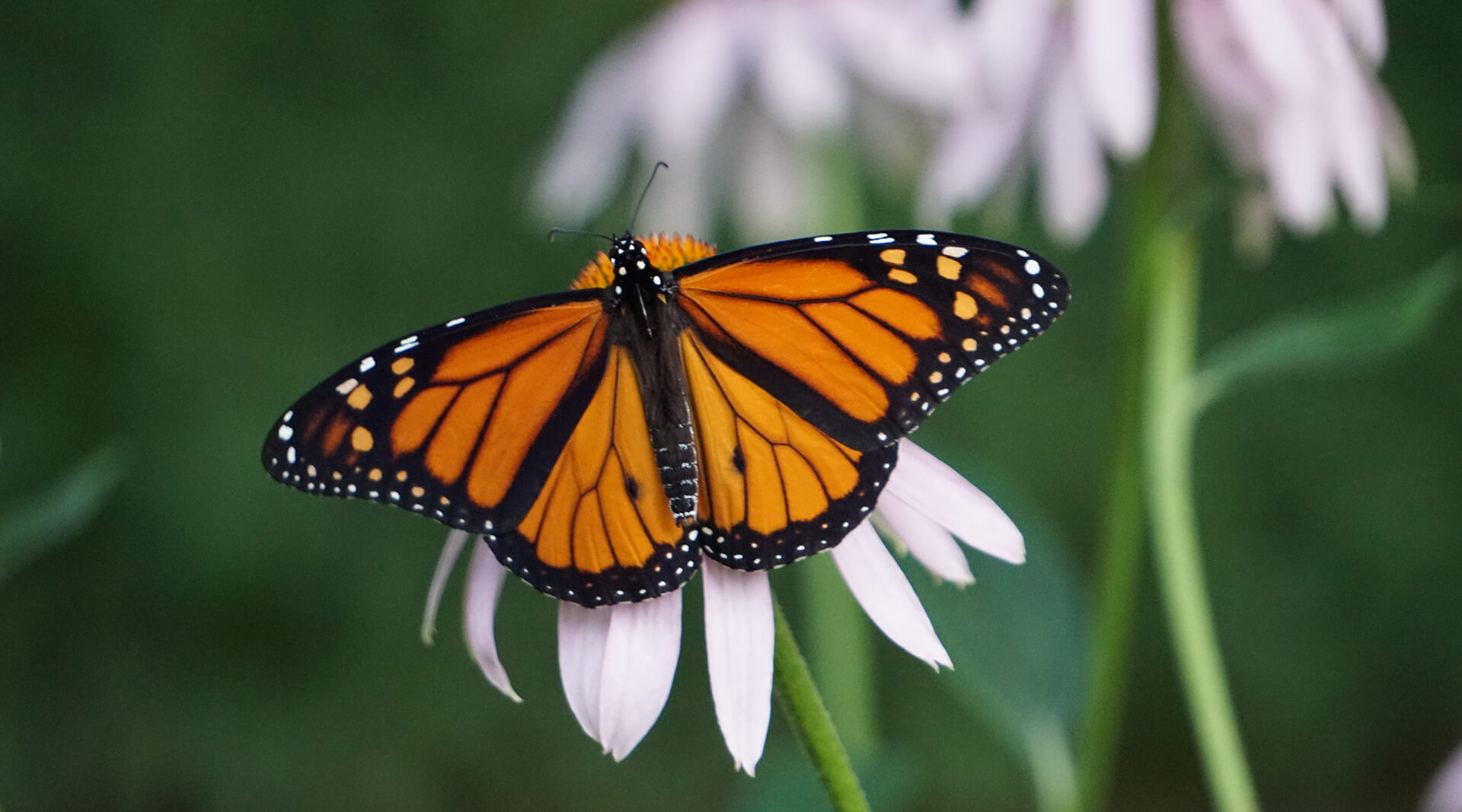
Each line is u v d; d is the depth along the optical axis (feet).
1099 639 2.79
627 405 2.51
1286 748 6.16
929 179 3.04
